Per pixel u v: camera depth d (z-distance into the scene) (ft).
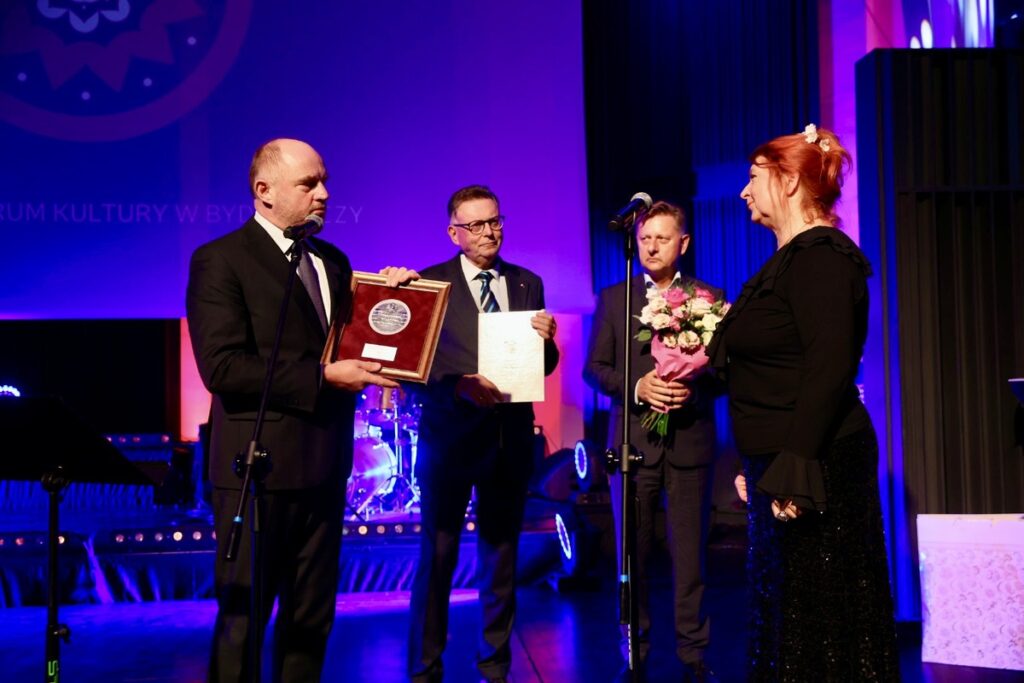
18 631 15.30
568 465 21.43
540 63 21.66
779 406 8.57
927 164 14.38
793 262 8.47
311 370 9.02
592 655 13.60
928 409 14.24
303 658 9.61
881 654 8.55
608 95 24.04
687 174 23.53
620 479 12.23
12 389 23.43
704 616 12.10
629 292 9.66
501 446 11.58
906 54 14.42
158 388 25.23
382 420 20.29
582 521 18.20
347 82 21.33
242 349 9.08
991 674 12.34
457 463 11.53
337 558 9.77
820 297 8.21
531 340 11.39
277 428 9.15
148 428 25.17
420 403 11.87
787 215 8.90
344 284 9.94
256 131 21.12
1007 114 14.37
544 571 18.56
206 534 17.74
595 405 24.16
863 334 8.59
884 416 14.32
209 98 21.02
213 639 9.14
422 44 21.49
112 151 20.77
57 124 20.66
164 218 20.86
